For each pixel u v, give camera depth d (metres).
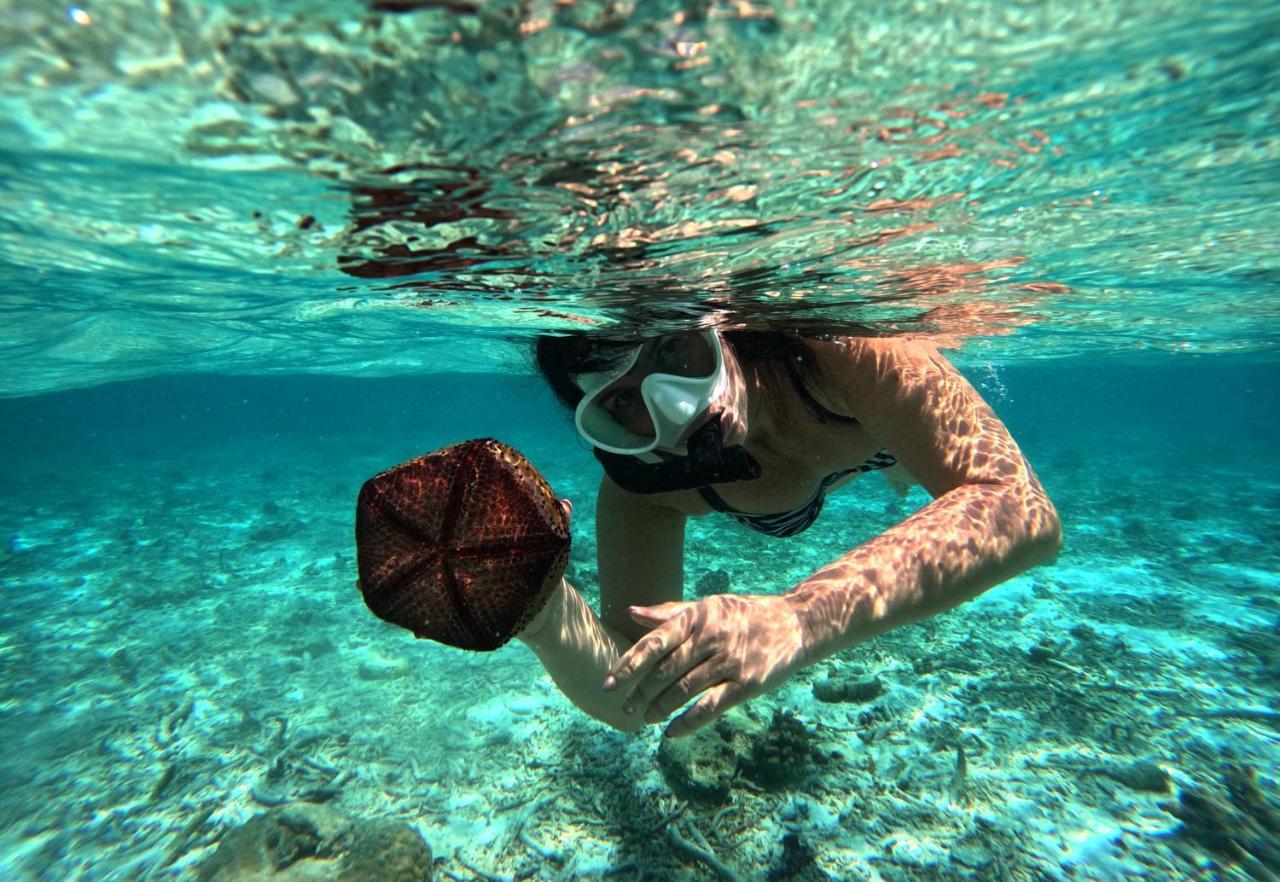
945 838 1.55
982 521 0.61
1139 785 1.68
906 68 0.62
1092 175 0.94
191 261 1.32
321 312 2.21
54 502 7.28
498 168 0.76
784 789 1.71
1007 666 2.37
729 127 0.69
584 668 0.73
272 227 1.00
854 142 0.75
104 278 1.58
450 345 3.62
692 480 0.74
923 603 0.59
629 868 1.52
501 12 0.51
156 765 2.02
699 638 0.53
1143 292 2.28
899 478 1.38
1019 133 0.78
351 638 2.94
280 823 1.54
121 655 2.86
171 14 0.50
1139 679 2.28
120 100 0.62
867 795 1.69
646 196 0.85
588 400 0.81
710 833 1.59
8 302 1.96
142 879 1.58
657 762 1.82
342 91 0.60
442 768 1.91
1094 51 0.62
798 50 0.58
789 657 0.55
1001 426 0.71
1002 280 1.62
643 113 0.65
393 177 0.79
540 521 0.50
